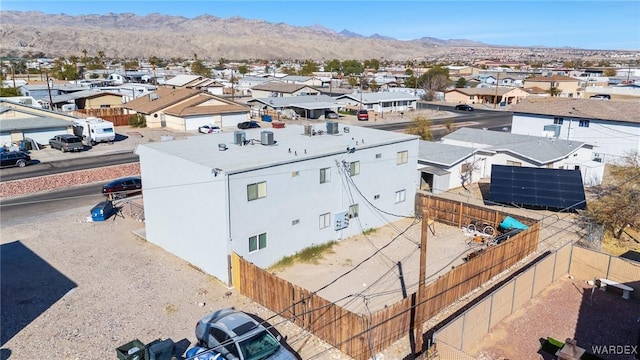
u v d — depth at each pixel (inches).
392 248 1068.5
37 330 719.7
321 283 895.7
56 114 2246.6
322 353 673.0
